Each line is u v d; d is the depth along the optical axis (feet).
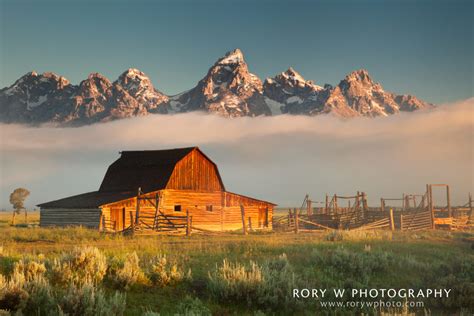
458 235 138.72
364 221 190.90
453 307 50.49
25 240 99.04
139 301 45.19
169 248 79.51
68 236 105.91
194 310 43.45
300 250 80.18
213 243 90.84
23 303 37.93
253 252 76.28
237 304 47.50
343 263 64.85
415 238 116.47
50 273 46.26
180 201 171.94
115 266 52.06
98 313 37.73
